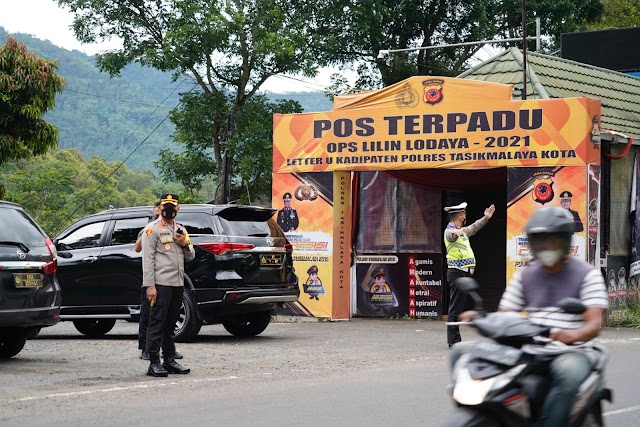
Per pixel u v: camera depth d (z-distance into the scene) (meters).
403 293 23.12
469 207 24.25
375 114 21.53
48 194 79.19
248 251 16.50
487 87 20.52
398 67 50.50
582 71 26.08
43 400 10.26
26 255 13.20
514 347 6.31
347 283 22.16
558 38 52.09
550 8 49.72
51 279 13.65
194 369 13.05
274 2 44.41
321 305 21.97
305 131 22.28
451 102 20.80
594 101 20.03
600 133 20.39
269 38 42.28
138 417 9.30
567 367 6.22
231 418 9.30
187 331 16.45
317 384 11.69
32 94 26.86
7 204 13.51
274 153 22.59
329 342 16.94
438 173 23.12
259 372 12.78
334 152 21.92
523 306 6.89
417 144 21.11
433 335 18.48
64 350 15.48
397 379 12.16
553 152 19.91
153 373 12.24
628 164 22.36
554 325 6.66
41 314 13.33
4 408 9.74
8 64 26.59
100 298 17.20
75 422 9.00
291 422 9.12
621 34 32.94
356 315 23.41
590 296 6.60
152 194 94.31
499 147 20.38
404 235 23.20
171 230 12.48
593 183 19.88
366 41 47.75
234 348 15.77
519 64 24.23
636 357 14.51
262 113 45.75
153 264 12.26
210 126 46.25
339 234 22.03
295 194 22.33
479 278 24.39
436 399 10.54
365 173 23.58
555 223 6.58
